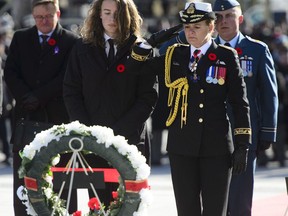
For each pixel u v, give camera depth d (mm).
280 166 47781
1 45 46594
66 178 20891
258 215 31484
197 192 22797
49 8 26969
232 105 22797
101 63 23938
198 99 22516
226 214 25328
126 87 23828
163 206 33656
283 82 46781
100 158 23625
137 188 20328
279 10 119250
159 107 45375
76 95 24297
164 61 23078
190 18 22344
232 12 26547
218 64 22594
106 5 23703
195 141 22469
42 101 26531
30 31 27453
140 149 23969
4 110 44469
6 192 37156
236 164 22484
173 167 22875
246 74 26469
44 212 20703
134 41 23922
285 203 34188
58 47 27094
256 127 26609
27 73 27172
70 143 20453
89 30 24156
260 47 26688
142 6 97938
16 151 26141
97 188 21578
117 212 20594
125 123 23594
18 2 76312
